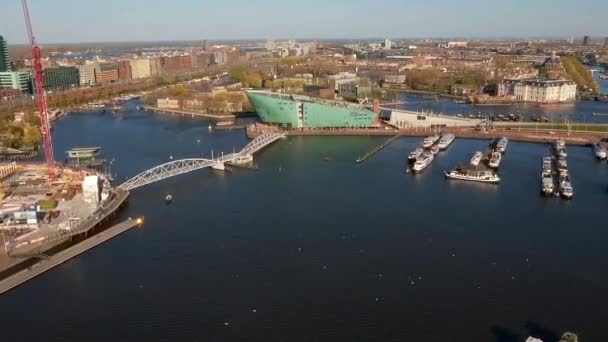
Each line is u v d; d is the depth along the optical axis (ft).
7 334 534.37
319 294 606.14
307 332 536.83
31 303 589.73
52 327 546.26
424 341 521.65
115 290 617.21
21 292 611.88
